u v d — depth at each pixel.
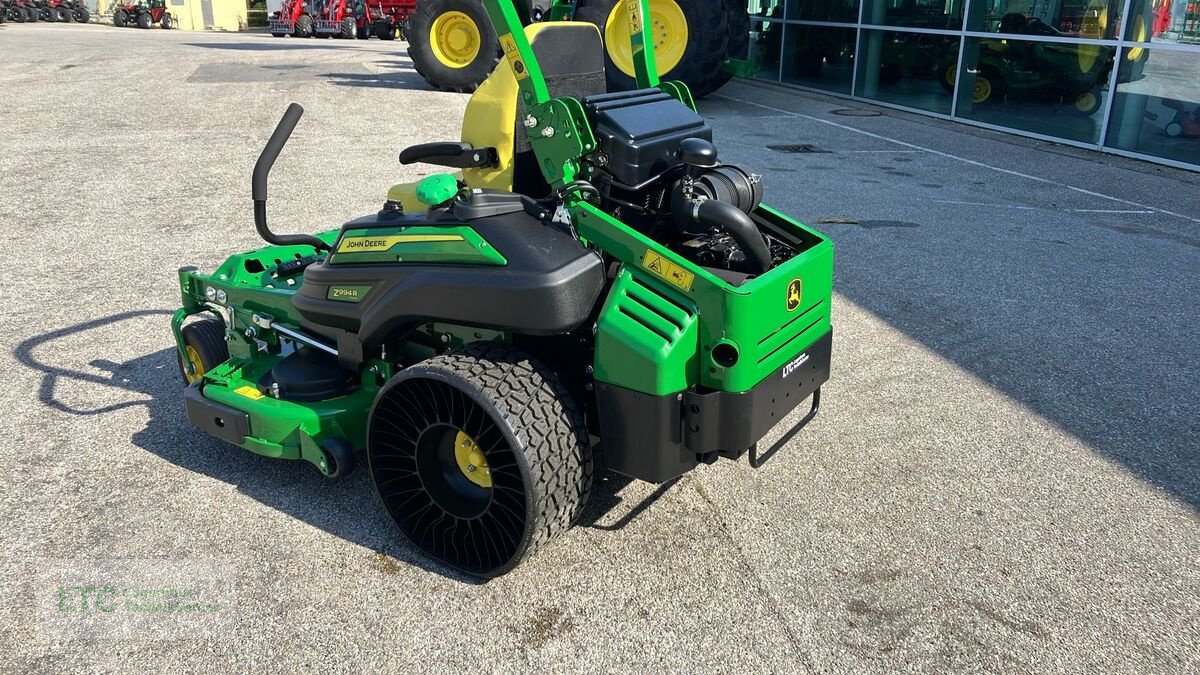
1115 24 10.66
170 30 38.84
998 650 2.76
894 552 3.24
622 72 11.19
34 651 2.71
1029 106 12.02
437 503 3.09
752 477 3.73
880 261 6.52
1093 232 7.42
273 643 2.75
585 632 2.81
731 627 2.84
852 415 4.28
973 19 12.62
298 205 7.63
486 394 2.74
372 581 3.04
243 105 12.39
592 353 3.08
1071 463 3.86
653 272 2.89
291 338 3.83
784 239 3.61
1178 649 2.78
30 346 4.88
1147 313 5.59
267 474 3.69
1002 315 5.54
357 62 18.17
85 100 12.76
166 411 4.21
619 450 2.94
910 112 14.14
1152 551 3.27
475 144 3.52
